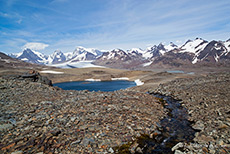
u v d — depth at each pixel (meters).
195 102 18.19
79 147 7.79
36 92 18.94
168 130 11.40
